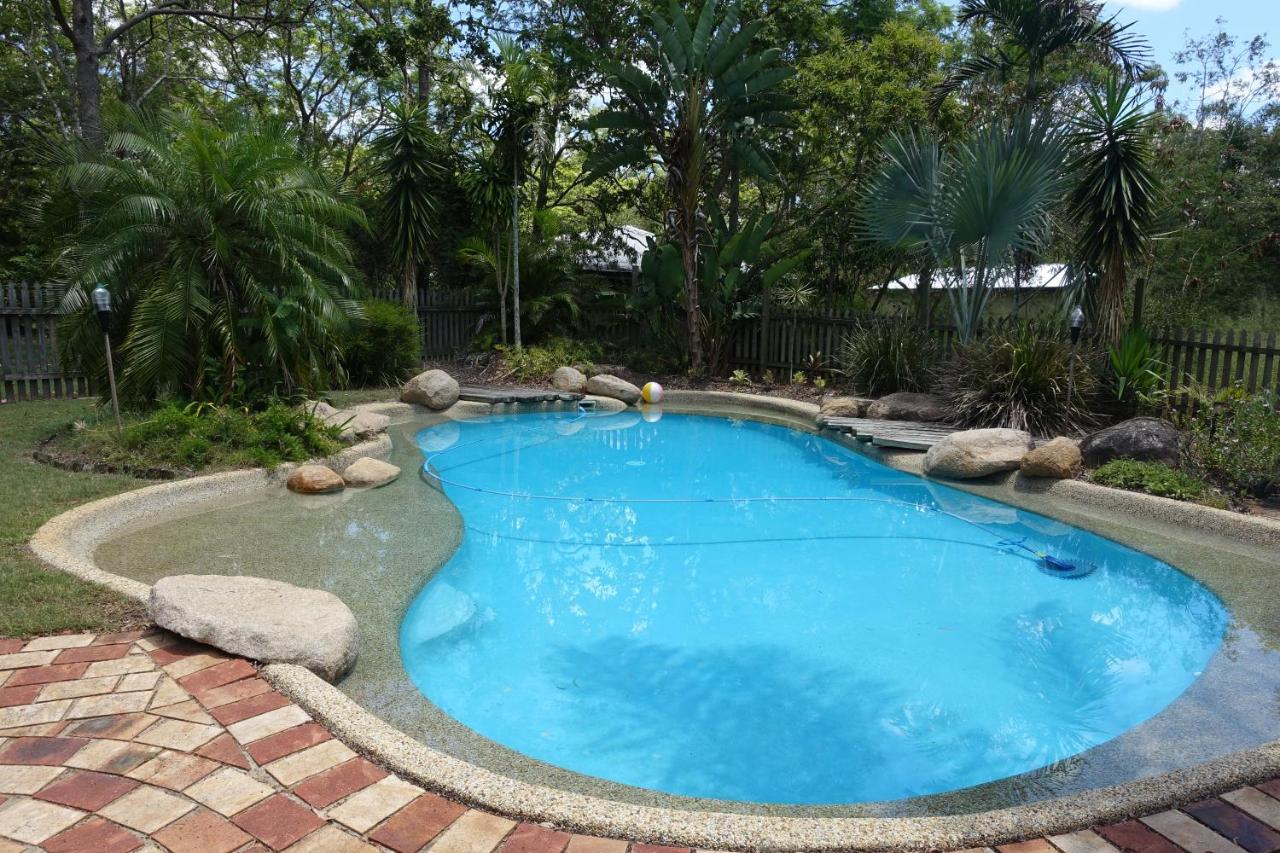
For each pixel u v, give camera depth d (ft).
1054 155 30.58
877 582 18.01
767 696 12.65
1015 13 41.27
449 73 55.98
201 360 26.61
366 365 42.32
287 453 24.59
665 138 47.80
